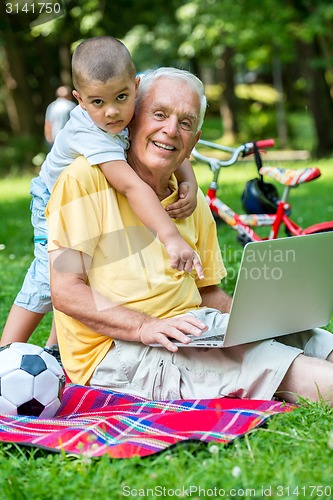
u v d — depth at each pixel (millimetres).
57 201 3846
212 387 3773
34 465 3021
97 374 3906
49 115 8891
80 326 3920
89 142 3859
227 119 30719
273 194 7352
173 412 3498
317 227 7160
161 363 3793
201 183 15734
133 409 3625
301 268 3775
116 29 26906
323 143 22812
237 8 21391
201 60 30297
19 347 3719
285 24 21062
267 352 3732
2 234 11344
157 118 3820
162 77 3859
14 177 22406
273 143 7184
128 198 3828
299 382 3693
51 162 4152
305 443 3125
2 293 6820
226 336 3590
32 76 30312
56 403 3688
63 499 2738
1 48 26906
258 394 3725
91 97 3777
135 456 2979
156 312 3867
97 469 2920
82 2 24812
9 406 3592
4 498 2762
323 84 22656
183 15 23656
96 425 3279
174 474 2852
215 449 3012
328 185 15508
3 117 32875
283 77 38031
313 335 4059
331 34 20047
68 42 26594
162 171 3889
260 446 3143
